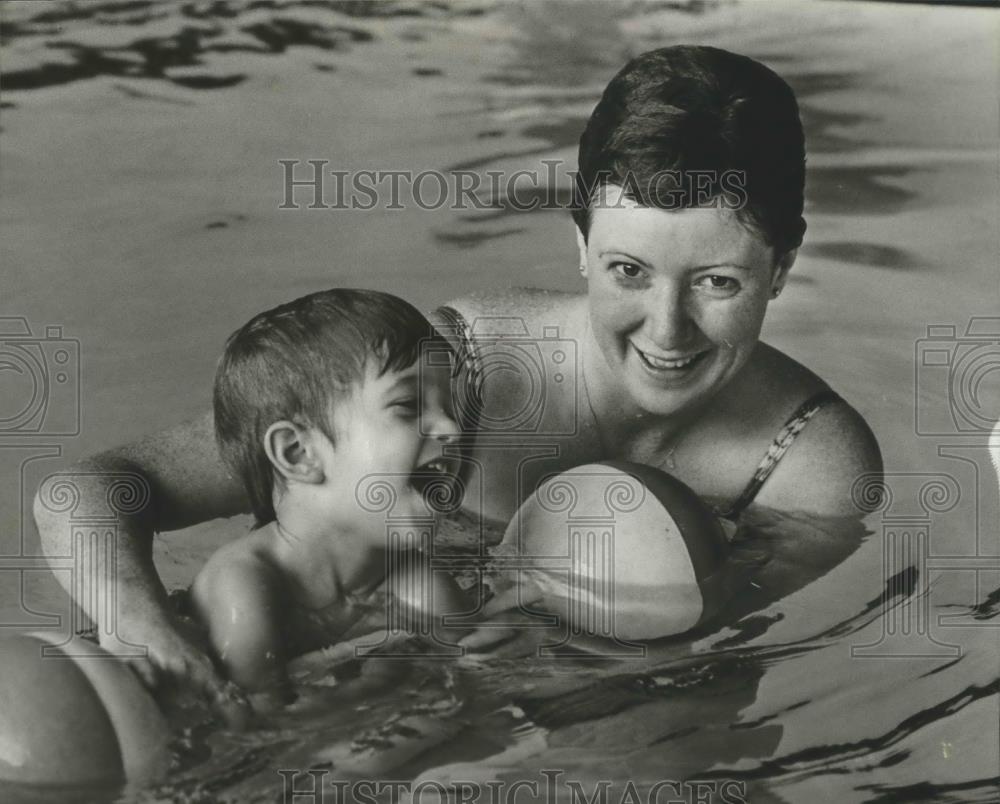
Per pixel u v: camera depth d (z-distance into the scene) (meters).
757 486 2.15
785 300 2.72
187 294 2.65
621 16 4.03
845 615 1.87
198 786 1.53
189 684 1.67
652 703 1.69
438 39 3.88
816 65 3.72
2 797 1.50
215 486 2.03
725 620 1.85
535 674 1.74
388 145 3.26
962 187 3.13
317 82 3.60
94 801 1.50
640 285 2.04
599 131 2.06
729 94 2.02
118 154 3.21
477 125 3.37
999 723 1.65
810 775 1.56
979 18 4.03
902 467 2.23
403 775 1.55
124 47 3.78
